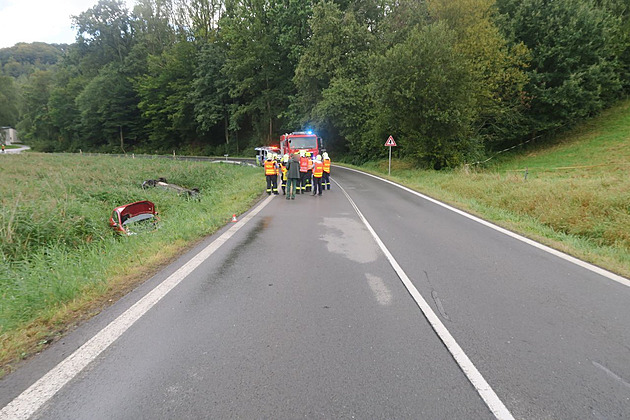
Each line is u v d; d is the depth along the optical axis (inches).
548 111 1222.9
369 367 117.2
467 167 854.5
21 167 881.5
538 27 1159.0
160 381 108.7
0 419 92.0
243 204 456.8
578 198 422.9
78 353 123.4
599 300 176.6
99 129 2573.8
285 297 175.0
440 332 141.9
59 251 274.8
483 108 1025.5
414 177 850.8
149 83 2210.9
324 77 1409.9
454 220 379.9
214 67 1973.4
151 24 2413.9
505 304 170.2
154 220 393.1
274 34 1680.6
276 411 96.0
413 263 233.5
